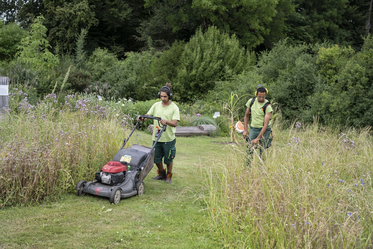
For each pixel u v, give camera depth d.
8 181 4.43
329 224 3.42
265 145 6.17
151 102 13.32
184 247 3.61
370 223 3.65
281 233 3.38
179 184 5.95
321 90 13.63
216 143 10.41
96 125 6.70
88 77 18.55
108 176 4.86
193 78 18.83
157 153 5.97
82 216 4.24
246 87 14.86
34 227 3.84
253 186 4.13
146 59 22.53
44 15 27.50
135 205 4.76
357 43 34.25
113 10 26.97
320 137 8.94
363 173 5.55
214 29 21.39
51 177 4.76
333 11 30.58
